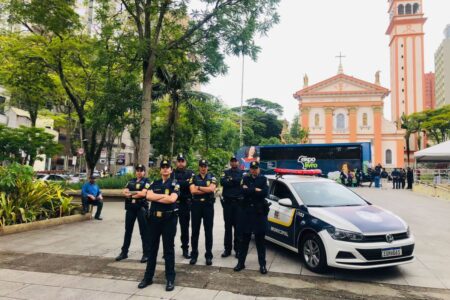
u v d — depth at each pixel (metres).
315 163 26.77
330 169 26.44
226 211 6.28
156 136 19.44
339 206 5.93
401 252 5.04
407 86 62.03
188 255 6.27
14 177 9.14
